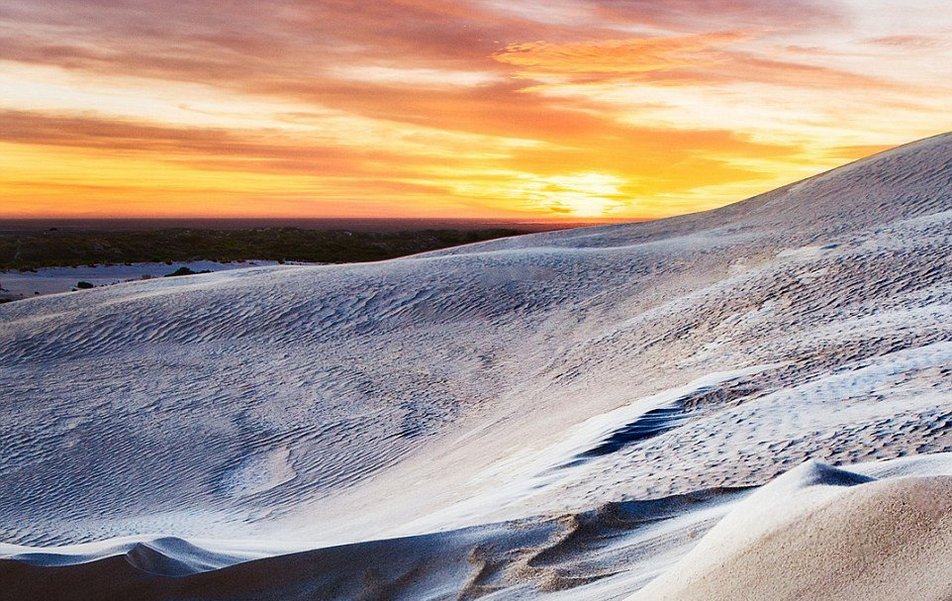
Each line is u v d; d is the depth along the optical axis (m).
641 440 8.70
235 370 22.56
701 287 24.88
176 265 73.38
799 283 19.36
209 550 5.11
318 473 14.82
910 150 43.28
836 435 6.76
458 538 4.71
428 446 15.06
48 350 25.98
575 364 18.94
